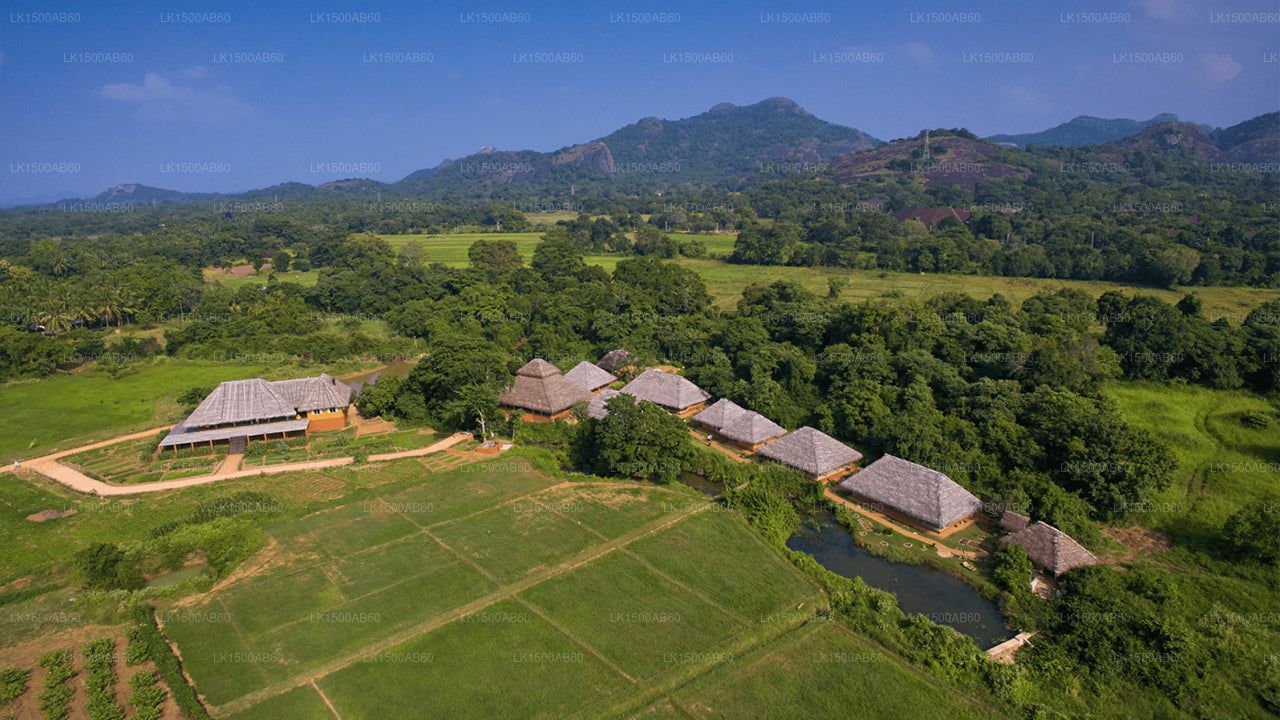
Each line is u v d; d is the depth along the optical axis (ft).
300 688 112.37
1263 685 111.34
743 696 112.37
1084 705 109.91
